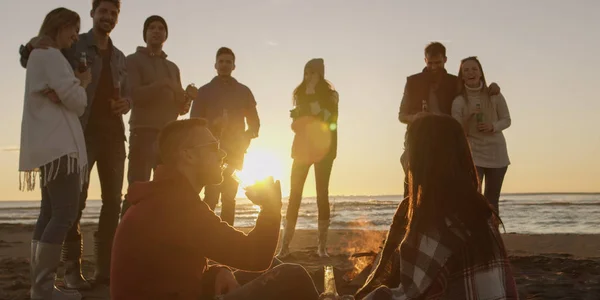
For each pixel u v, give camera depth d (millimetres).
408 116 6438
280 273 2787
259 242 2754
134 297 2682
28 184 4094
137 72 6082
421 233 2375
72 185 4148
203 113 7371
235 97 7461
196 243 2723
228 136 7305
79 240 4984
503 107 6352
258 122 7668
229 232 2762
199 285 2793
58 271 5863
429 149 2459
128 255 2682
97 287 5031
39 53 4121
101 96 5148
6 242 11344
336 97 7301
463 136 2537
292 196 7301
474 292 2314
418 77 6473
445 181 2404
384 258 2693
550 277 5379
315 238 10680
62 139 4074
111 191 5254
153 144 6027
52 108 4102
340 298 2777
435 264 2318
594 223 21000
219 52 7430
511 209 35031
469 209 2379
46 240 4059
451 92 6383
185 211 2723
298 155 7246
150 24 6191
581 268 5867
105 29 5102
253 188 2805
